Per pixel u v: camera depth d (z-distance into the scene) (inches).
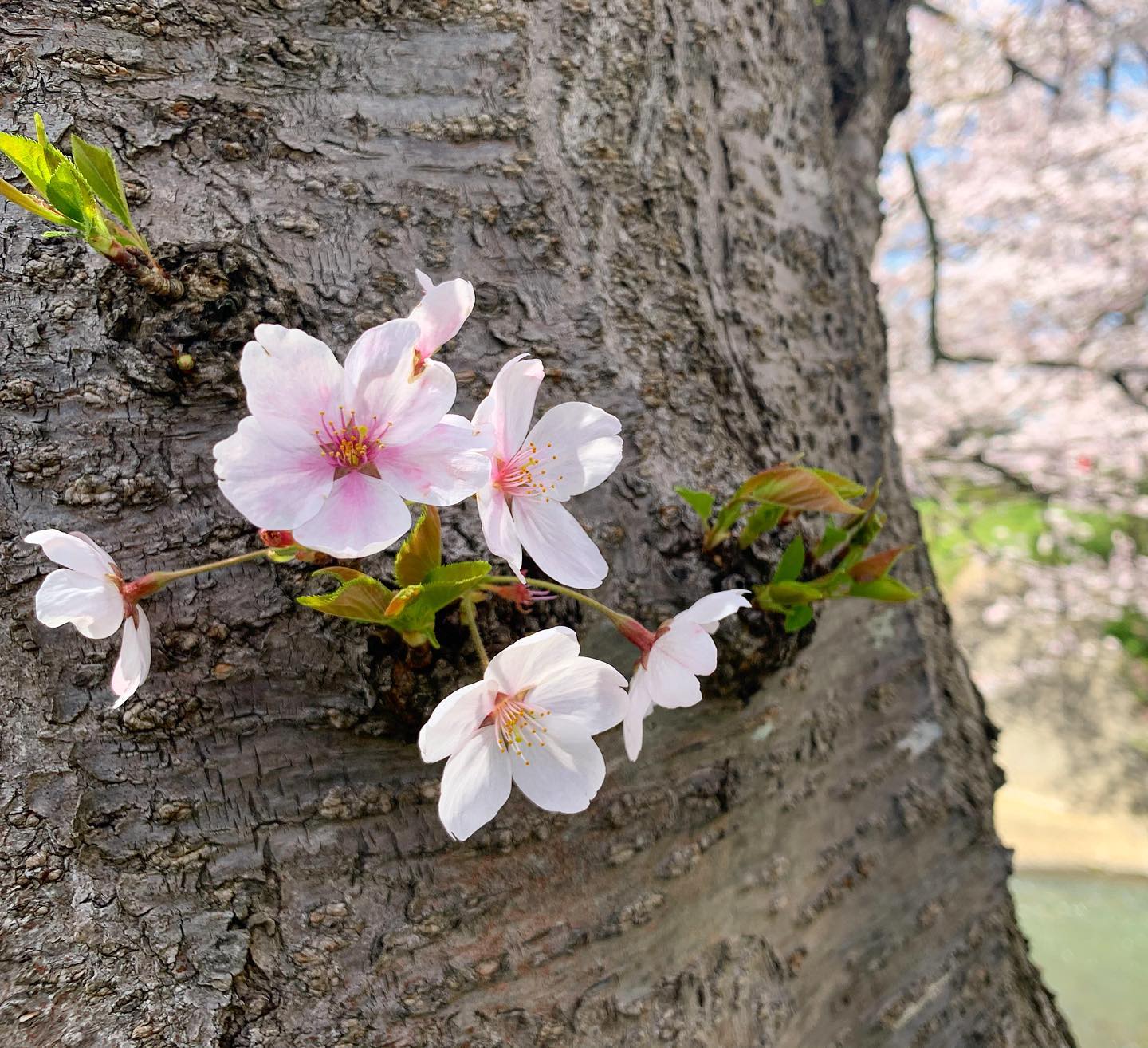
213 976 6.3
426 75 7.3
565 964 7.2
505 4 7.5
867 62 11.9
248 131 6.8
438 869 6.8
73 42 6.6
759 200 9.0
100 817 6.2
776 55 9.5
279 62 7.0
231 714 6.3
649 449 7.4
